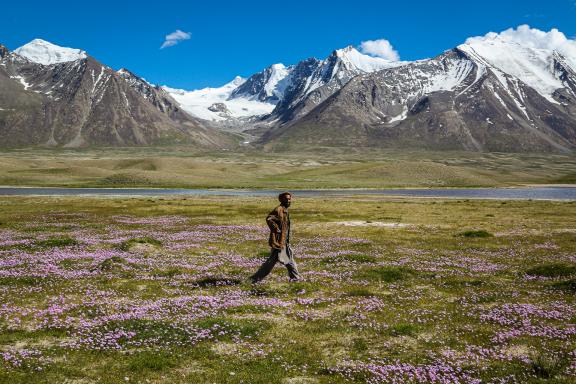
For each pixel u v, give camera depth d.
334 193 149.75
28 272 22.88
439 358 12.54
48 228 44.41
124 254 29.03
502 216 64.12
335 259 27.70
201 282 21.41
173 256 28.83
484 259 28.41
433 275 23.61
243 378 11.34
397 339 14.16
